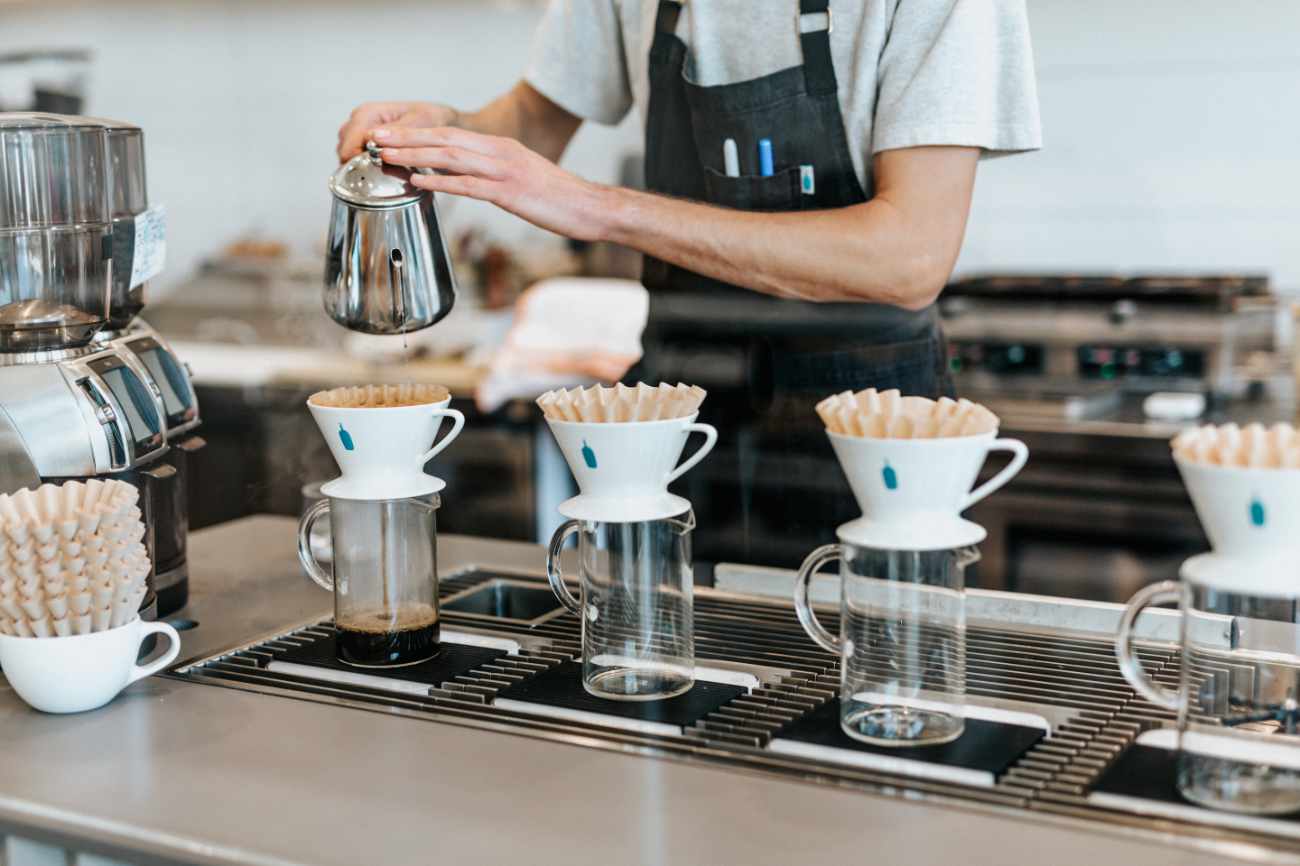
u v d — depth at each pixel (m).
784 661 1.13
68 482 1.12
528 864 0.82
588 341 3.09
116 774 0.97
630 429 1.01
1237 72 2.94
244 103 3.93
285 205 3.93
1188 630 0.85
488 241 3.36
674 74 1.76
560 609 1.30
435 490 1.15
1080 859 0.80
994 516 2.54
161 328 3.85
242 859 0.85
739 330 1.85
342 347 3.51
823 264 1.50
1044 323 2.77
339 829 0.88
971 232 3.21
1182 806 0.85
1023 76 1.48
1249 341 2.67
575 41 1.88
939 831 0.84
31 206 1.22
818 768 0.93
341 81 3.82
